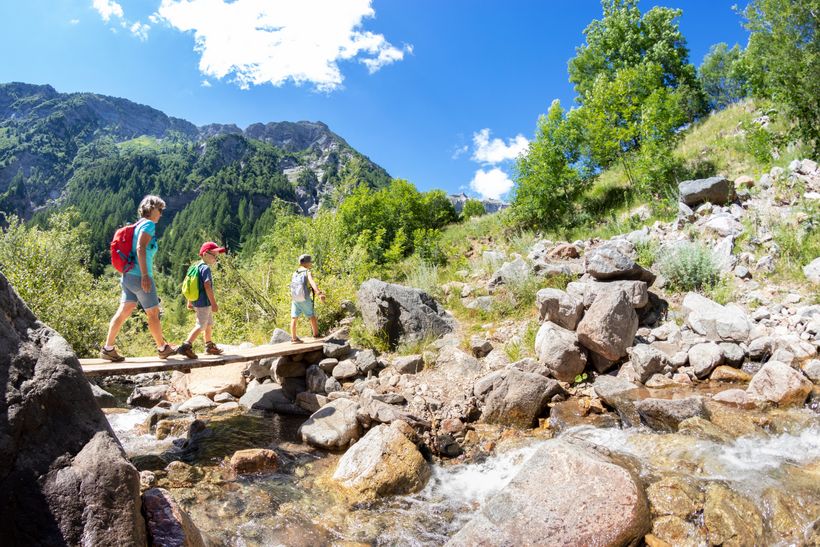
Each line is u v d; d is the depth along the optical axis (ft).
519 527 11.43
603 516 11.15
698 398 16.89
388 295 28.07
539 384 19.99
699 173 41.42
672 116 43.16
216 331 42.14
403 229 56.90
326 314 33.96
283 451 18.80
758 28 36.86
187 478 16.06
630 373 21.50
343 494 15.31
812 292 23.89
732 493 12.13
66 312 40.29
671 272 27.91
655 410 17.16
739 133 45.88
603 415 18.95
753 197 33.76
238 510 14.30
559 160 46.47
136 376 34.37
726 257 28.07
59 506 8.97
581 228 42.70
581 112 48.14
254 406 24.64
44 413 9.61
